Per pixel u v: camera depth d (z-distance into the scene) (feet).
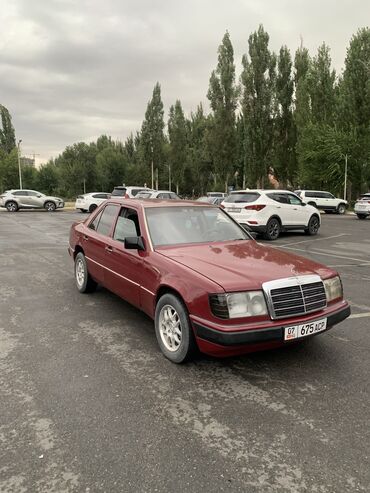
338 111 136.15
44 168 248.93
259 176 149.48
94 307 18.89
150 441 8.96
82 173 238.07
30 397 10.79
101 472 7.96
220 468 8.10
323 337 15.39
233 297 11.24
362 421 9.84
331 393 11.19
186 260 13.16
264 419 9.88
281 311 11.65
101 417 9.87
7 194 105.40
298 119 146.20
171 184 255.91
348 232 57.11
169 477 7.83
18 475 7.88
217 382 11.75
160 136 218.79
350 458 8.43
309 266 13.43
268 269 12.52
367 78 129.08
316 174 142.20
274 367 12.77
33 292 21.59
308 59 151.23
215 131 164.96
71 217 83.92
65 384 11.52
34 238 46.93
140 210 16.14
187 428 9.47
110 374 12.17
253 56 144.15
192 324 11.81
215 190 220.43
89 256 19.62
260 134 146.00
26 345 14.35
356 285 24.26
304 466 8.18
